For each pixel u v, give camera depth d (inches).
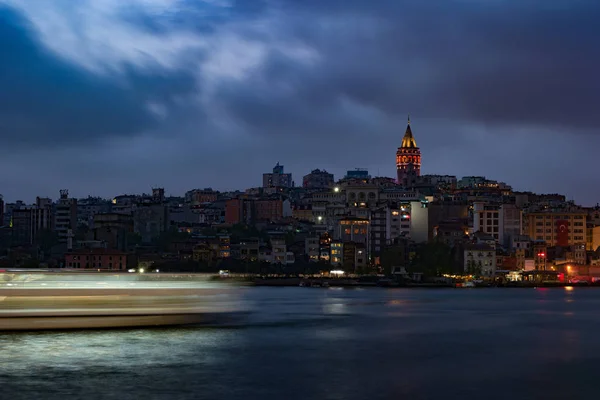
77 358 4224.9
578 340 5644.7
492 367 4360.2
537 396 3602.4
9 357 4220.0
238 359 4441.4
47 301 4709.6
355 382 3855.8
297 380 3885.3
